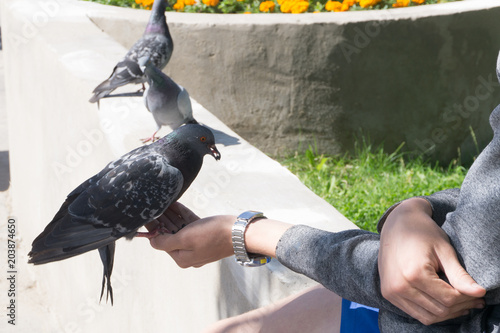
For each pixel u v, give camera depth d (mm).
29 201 4598
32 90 4305
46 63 3891
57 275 3904
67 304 3729
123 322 2908
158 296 2432
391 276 1118
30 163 4496
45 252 1636
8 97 5230
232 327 1532
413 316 1129
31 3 4777
